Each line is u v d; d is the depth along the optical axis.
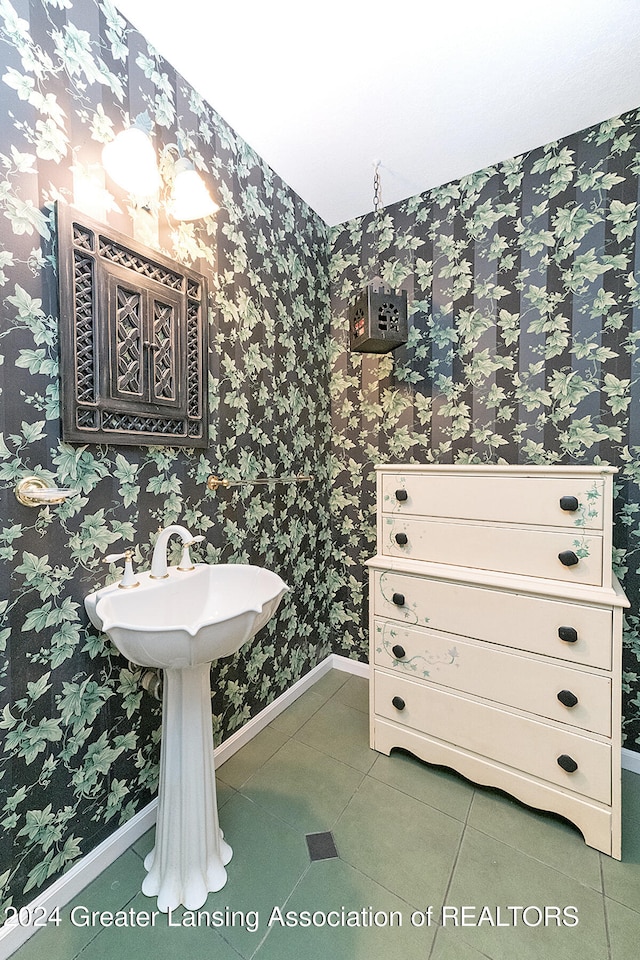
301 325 2.01
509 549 1.38
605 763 1.20
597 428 1.57
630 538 1.53
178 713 1.09
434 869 1.15
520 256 1.69
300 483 2.03
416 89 1.39
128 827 1.21
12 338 0.91
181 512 1.38
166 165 1.28
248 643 1.71
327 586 2.27
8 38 0.89
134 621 1.09
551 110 1.47
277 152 1.69
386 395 2.07
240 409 1.62
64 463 1.02
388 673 1.61
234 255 1.58
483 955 0.95
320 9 1.14
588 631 1.22
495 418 1.78
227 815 1.33
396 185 1.88
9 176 0.89
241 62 1.30
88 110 1.05
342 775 1.51
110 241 1.08
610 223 1.51
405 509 1.60
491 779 1.39
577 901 1.07
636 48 1.24
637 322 1.48
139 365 1.17
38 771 0.99
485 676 1.40
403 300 1.80
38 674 0.99
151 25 1.18
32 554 0.97
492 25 1.18
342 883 1.12
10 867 0.94
